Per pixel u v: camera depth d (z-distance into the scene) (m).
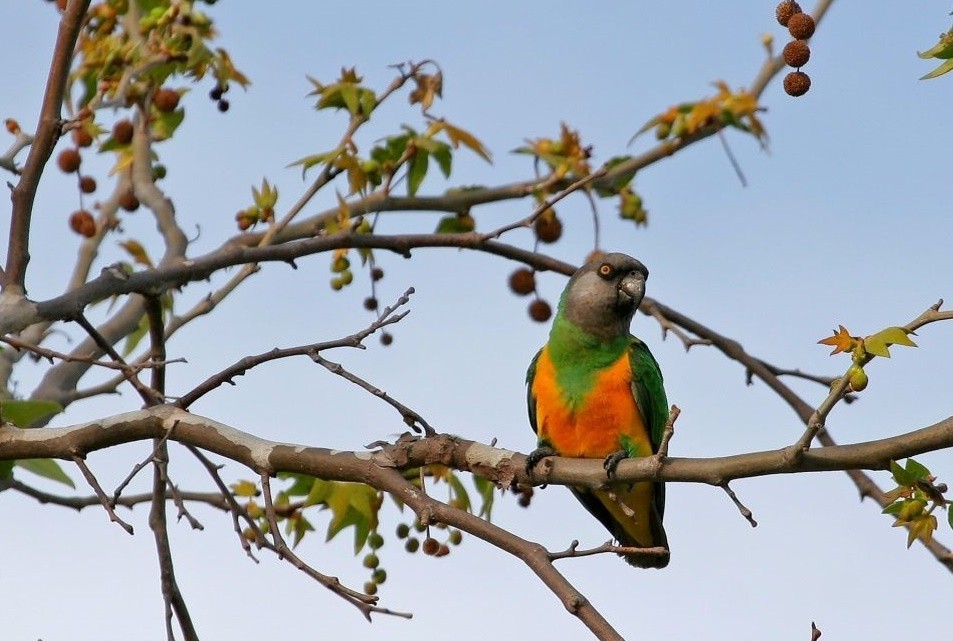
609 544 6.91
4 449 8.68
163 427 8.54
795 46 7.60
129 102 11.74
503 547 7.13
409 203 12.45
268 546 8.34
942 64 7.61
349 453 8.20
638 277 10.95
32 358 12.62
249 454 8.33
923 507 6.76
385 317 8.75
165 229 12.45
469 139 11.17
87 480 8.32
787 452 6.98
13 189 9.16
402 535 10.27
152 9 12.09
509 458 8.48
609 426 10.73
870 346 6.59
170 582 8.92
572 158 12.12
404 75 11.10
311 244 10.50
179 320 11.88
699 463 7.47
